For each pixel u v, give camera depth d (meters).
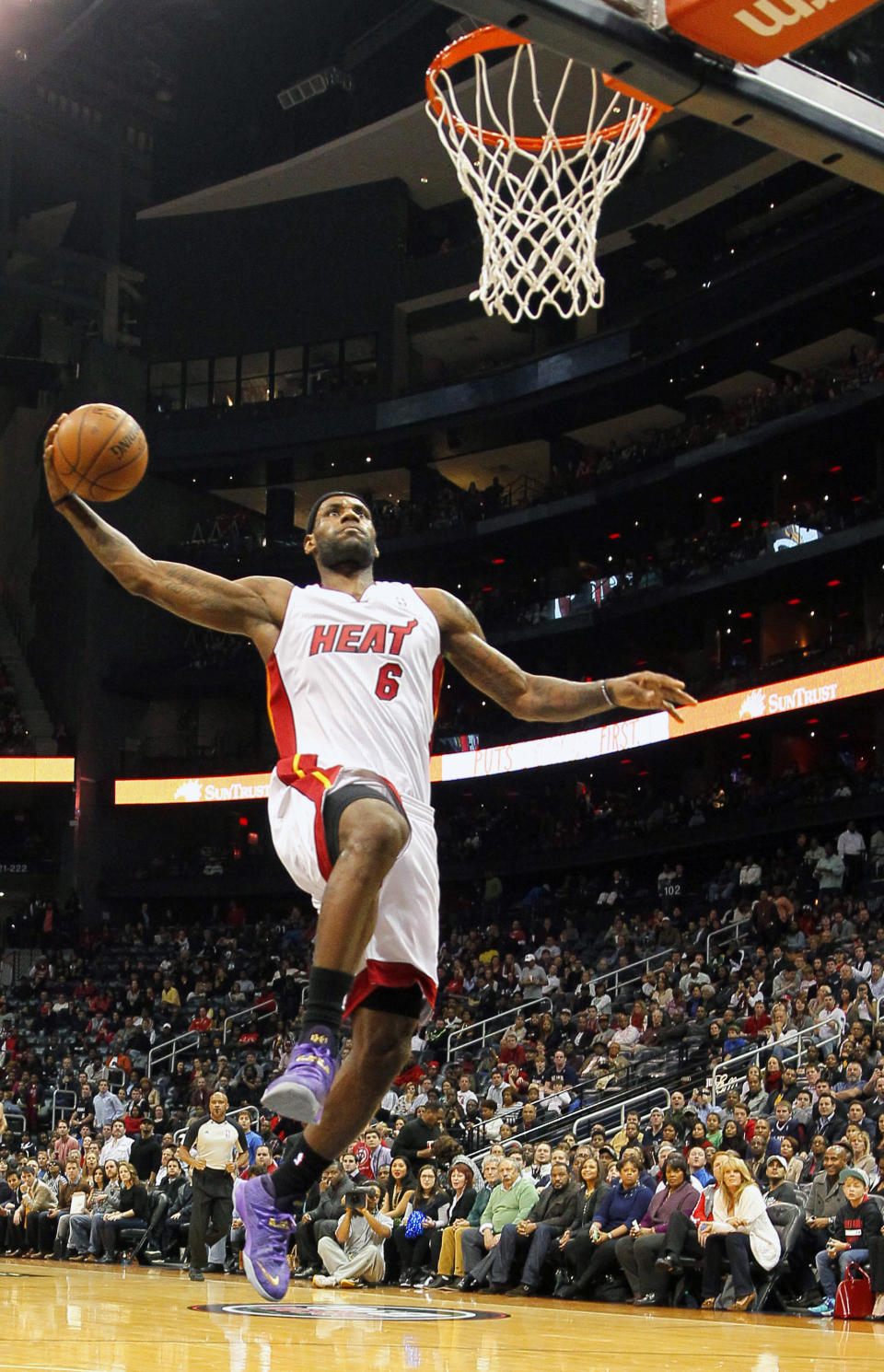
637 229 29.64
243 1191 2.72
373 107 32.28
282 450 32.09
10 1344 4.76
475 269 31.75
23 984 27.98
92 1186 14.88
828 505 25.59
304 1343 5.25
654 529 29.98
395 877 2.88
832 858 21.14
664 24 4.54
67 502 3.20
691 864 26.94
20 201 34.59
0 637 34.81
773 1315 8.77
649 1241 9.56
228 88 34.38
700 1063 15.56
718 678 25.52
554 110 7.46
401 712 2.99
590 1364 4.49
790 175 27.31
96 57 31.92
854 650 22.64
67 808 32.12
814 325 26.09
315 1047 2.46
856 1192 9.20
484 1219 10.89
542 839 27.89
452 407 30.53
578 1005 19.89
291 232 33.66
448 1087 15.93
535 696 3.29
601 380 28.48
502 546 31.19
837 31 5.08
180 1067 21.81
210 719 33.41
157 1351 4.56
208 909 32.00
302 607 3.11
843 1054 13.23
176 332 34.03
